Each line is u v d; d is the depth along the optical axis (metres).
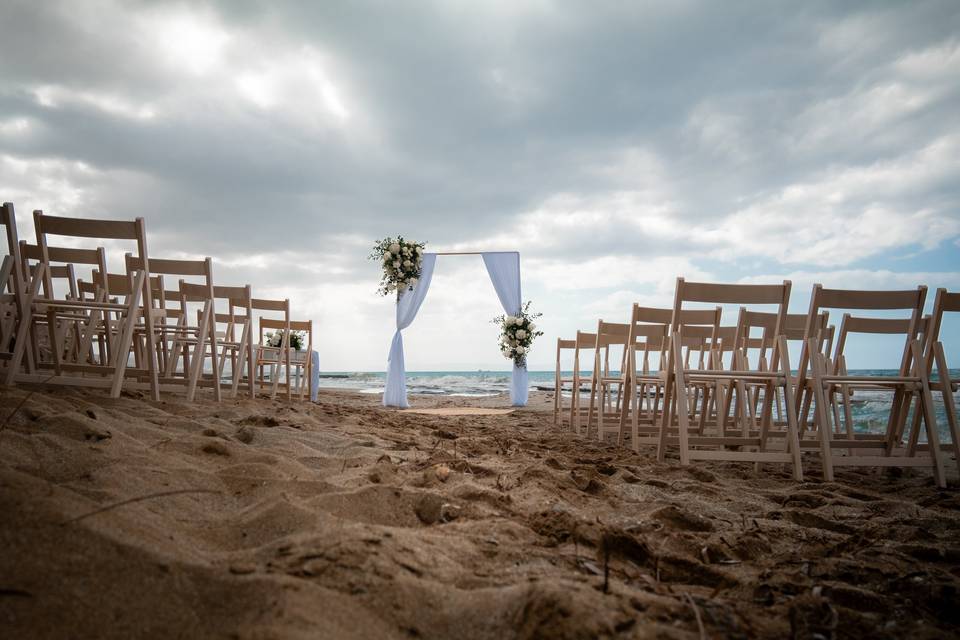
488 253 11.39
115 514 1.27
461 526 1.72
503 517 1.88
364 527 1.49
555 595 1.04
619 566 1.52
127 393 4.01
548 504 2.15
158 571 1.03
